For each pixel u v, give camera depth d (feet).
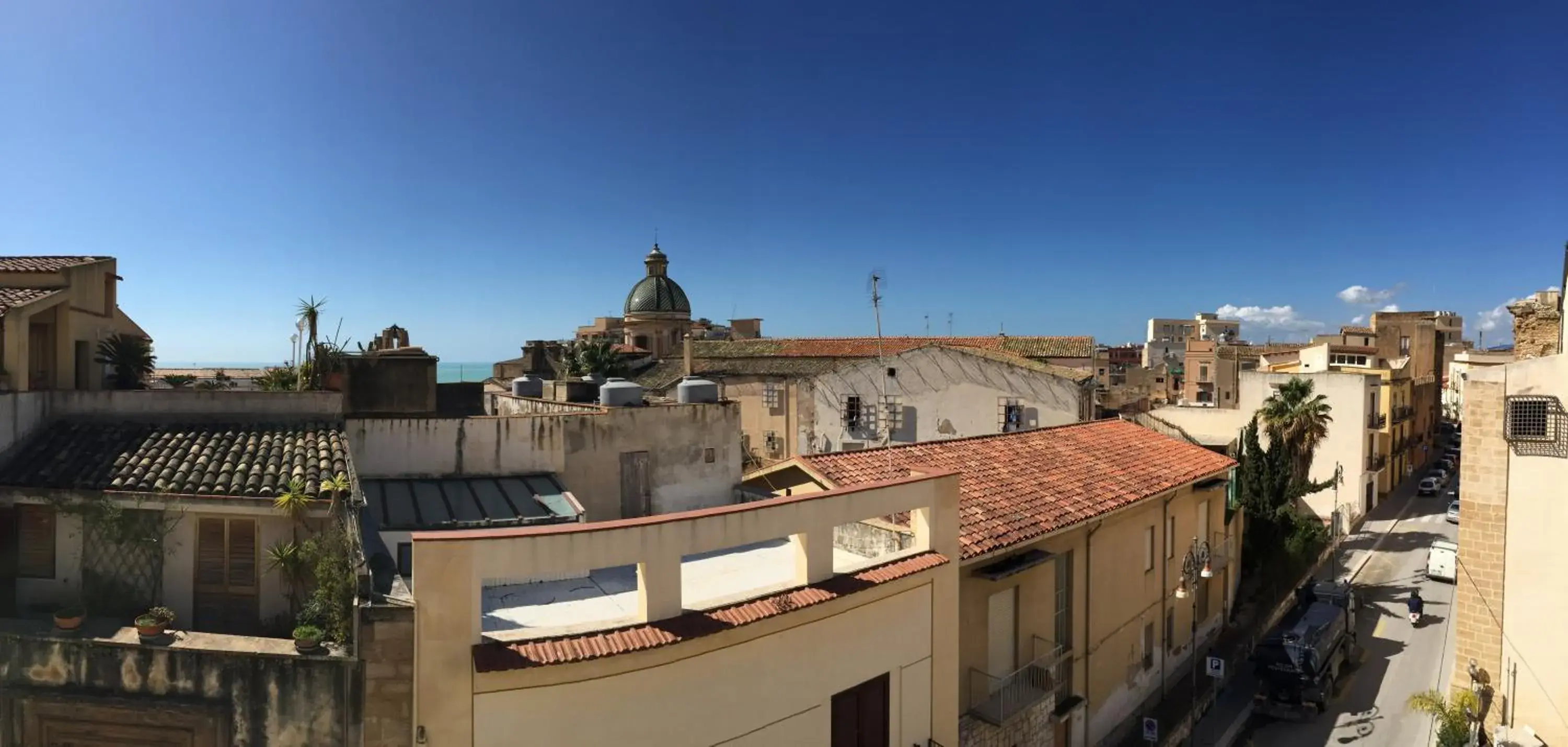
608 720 29.60
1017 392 116.98
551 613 38.88
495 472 52.75
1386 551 134.82
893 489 40.14
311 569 34.50
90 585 35.27
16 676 31.60
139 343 53.62
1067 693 60.80
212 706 30.37
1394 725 73.61
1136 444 82.12
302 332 64.75
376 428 50.11
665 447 60.44
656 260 239.91
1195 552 82.99
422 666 27.73
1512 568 63.93
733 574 45.55
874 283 51.90
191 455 38.68
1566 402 61.72
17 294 44.16
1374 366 196.13
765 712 33.99
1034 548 55.26
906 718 40.63
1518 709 63.36
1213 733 72.49
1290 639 77.82
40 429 40.19
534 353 156.56
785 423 154.92
